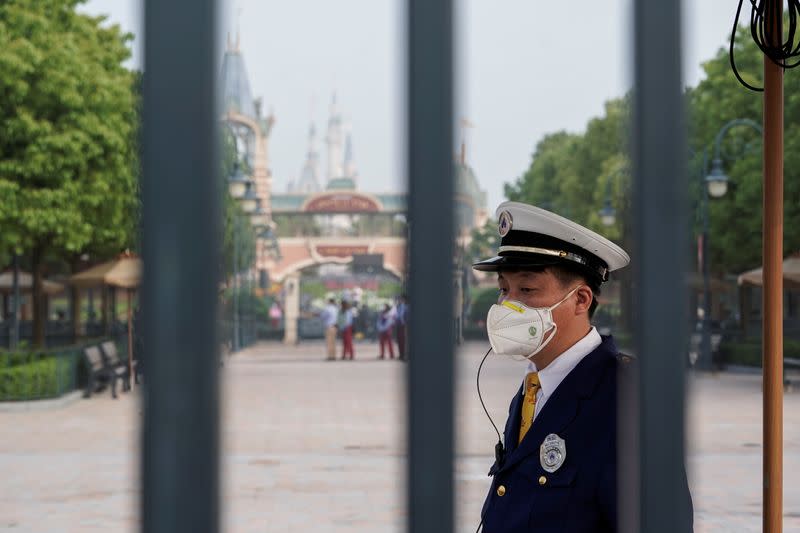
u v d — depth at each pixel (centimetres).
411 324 145
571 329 259
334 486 1015
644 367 149
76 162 2330
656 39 147
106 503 940
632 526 162
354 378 2520
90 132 2342
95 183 2391
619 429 179
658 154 147
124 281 2486
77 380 2091
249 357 3525
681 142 147
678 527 150
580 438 245
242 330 4056
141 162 138
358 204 6538
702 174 3184
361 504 923
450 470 145
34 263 2664
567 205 5003
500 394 1970
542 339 255
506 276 263
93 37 2519
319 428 1488
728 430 1431
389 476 1073
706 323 2648
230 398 1969
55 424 1568
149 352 138
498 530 252
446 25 143
